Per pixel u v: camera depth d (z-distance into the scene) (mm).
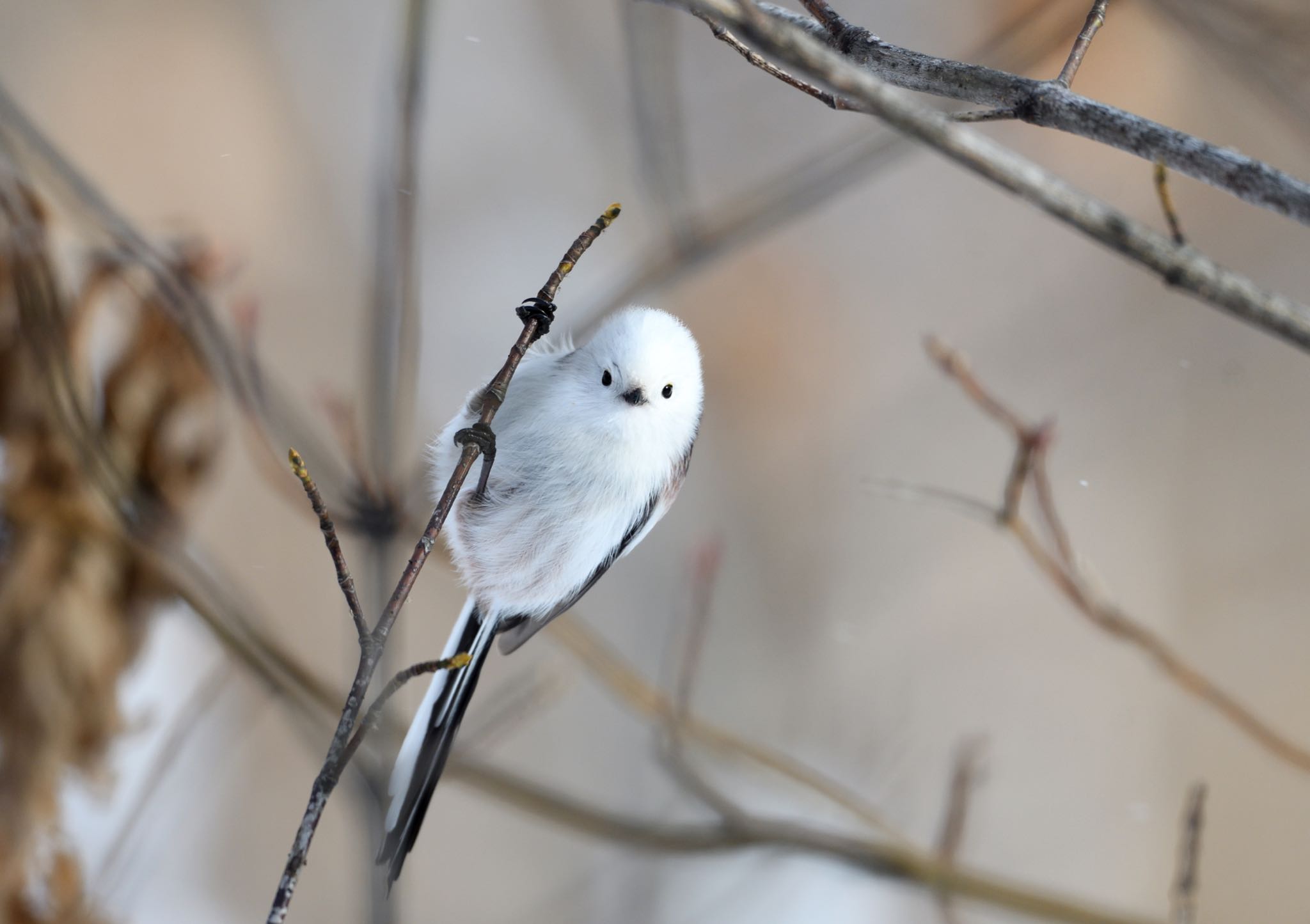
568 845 3029
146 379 2775
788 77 2666
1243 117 3170
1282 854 3219
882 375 3875
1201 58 3025
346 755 2625
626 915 3002
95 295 2773
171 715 2893
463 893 3018
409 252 2764
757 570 3613
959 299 3961
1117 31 3051
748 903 2988
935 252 3994
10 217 2752
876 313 3928
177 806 2912
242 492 3023
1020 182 2297
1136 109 3111
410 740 2738
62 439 2766
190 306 2771
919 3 3646
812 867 2990
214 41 3590
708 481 3684
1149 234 2307
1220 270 2293
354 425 2770
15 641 2764
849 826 2945
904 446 3809
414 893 3014
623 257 3783
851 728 3127
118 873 2820
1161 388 3883
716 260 2832
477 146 3818
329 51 3750
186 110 3527
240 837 2949
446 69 3836
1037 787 3268
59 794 2770
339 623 3023
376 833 2764
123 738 2785
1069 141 3703
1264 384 3855
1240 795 3299
